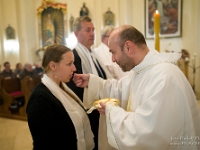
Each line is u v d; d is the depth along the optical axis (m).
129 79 1.59
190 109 1.20
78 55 1.96
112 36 1.35
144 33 6.80
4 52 9.09
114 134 1.23
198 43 6.00
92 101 1.76
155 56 1.35
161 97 1.14
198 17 5.93
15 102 5.12
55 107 1.36
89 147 1.61
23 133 3.88
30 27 9.02
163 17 6.44
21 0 8.77
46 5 8.71
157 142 1.12
